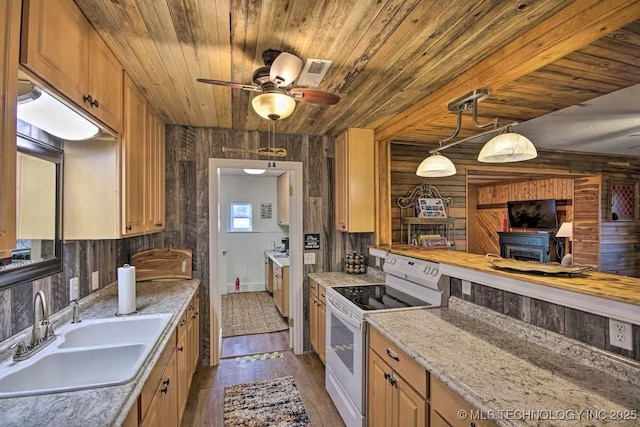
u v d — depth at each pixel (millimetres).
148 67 1846
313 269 3484
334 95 1760
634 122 3008
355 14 1360
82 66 1351
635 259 4816
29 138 1492
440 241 3283
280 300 4633
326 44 1603
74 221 1813
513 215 6215
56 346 1469
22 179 1456
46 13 1080
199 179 3137
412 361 1462
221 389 2723
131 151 1999
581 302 1282
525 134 3471
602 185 4609
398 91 2207
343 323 2316
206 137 3160
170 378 1741
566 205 5332
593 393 1062
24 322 1483
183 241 3094
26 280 1471
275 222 6281
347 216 3148
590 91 1958
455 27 1452
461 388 1107
